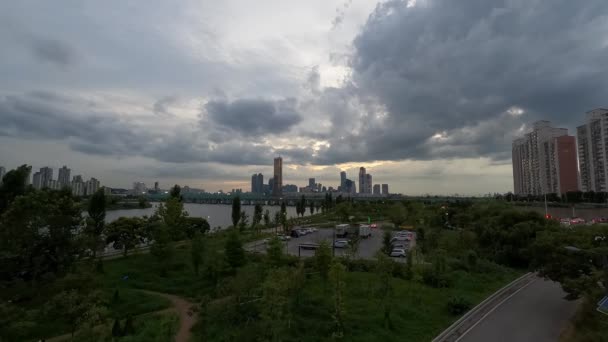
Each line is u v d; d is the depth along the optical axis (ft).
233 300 99.04
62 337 90.02
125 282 141.49
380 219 438.40
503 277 148.66
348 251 166.20
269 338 82.43
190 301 123.34
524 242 171.53
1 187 131.64
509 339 86.43
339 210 443.32
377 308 105.40
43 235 111.45
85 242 123.54
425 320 97.45
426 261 163.02
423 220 321.32
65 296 82.58
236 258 154.40
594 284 94.94
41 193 114.73
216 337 87.71
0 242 100.42
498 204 269.23
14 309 79.82
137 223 201.46
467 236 198.59
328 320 95.76
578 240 116.37
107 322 94.22
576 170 542.16
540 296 123.54
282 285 89.76
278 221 357.82
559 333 89.81
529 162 626.23
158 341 84.84
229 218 647.15
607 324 86.22
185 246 213.87
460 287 131.64
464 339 86.38
